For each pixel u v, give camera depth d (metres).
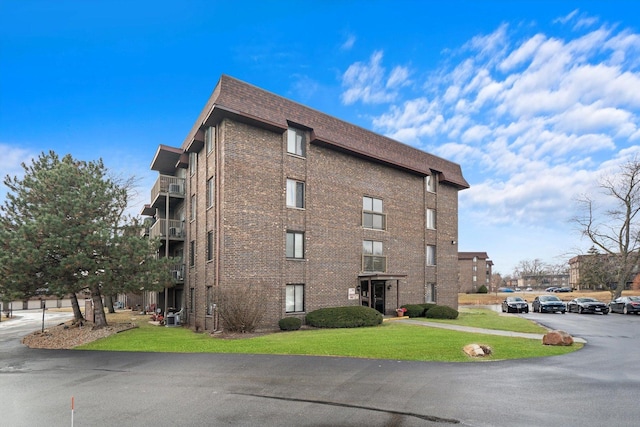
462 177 34.66
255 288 19.78
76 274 19.17
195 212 24.09
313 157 23.14
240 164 20.05
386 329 19.11
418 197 29.95
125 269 19.25
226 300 18.56
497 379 10.12
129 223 21.06
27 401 8.92
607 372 10.84
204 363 12.38
